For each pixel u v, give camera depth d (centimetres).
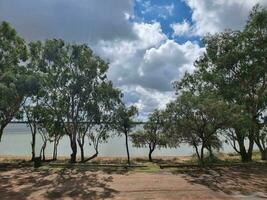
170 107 2336
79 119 2612
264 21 2594
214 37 2730
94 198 1438
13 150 3906
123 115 2633
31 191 1569
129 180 1803
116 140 5253
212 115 2225
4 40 2428
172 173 2016
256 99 2642
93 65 2562
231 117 2234
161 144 2838
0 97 2230
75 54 2556
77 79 2572
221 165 2298
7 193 1530
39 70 2553
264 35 2627
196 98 2262
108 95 2627
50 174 1991
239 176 1939
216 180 1816
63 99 2608
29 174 1994
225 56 2630
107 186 1662
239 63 2642
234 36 2672
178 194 1509
